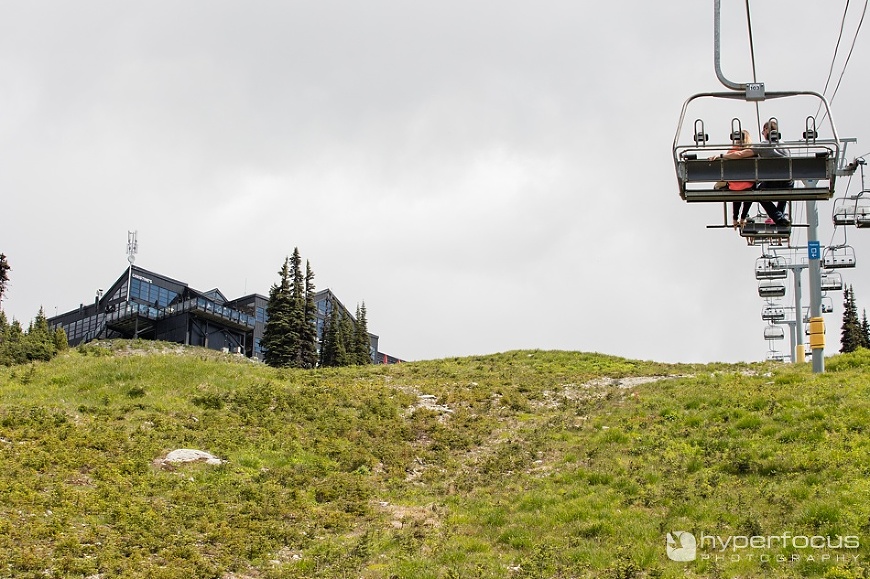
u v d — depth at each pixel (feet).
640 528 62.13
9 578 50.19
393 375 154.61
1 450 77.46
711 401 94.12
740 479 70.69
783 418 82.64
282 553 63.21
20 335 236.02
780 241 63.72
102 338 288.92
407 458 94.94
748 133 56.90
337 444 97.25
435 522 70.54
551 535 63.46
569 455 85.35
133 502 69.00
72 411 97.30
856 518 57.41
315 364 266.36
